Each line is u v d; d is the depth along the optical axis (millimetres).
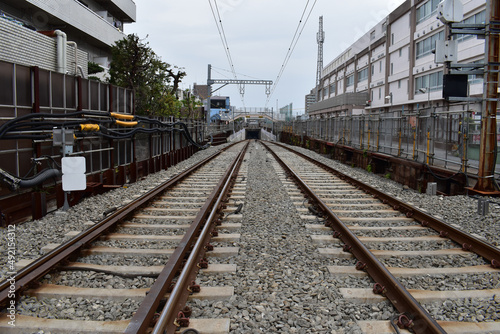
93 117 10227
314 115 61250
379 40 38188
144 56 19359
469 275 4512
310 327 3314
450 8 9328
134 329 2850
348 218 7199
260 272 4488
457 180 10531
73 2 22781
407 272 4496
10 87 7199
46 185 8414
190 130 24625
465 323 3316
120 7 31016
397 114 17453
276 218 7141
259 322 3377
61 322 3291
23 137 7199
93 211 7695
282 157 22219
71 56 14328
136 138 13570
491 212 7742
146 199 8062
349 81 50750
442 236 5984
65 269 4426
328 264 4785
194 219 6430
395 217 7367
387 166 16594
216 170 15406
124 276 4297
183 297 3607
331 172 14469
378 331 3213
